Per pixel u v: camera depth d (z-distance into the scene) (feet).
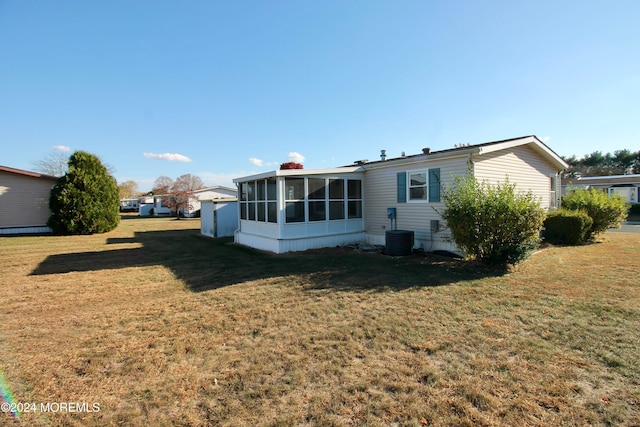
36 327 13.23
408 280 19.44
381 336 11.62
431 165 29.25
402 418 7.18
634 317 12.71
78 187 53.67
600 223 34.78
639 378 8.52
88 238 47.29
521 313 13.52
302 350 10.69
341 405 7.71
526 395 7.90
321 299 16.17
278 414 7.43
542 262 23.71
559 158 36.68
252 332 12.32
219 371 9.48
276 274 22.03
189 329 12.75
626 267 21.56
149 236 49.88
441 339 11.23
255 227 36.11
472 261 24.39
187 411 7.64
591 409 7.32
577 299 15.10
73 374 9.48
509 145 28.78
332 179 34.14
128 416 7.49
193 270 24.13
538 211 21.31
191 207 110.11
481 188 23.13
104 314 14.73
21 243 41.73
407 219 31.65
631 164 143.64
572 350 10.17
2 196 52.24
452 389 8.24
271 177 31.89
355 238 35.73
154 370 9.63
